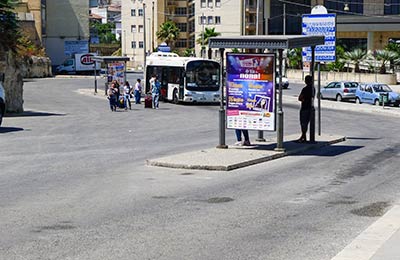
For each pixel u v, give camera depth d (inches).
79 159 755.4
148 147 877.8
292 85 2942.9
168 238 392.2
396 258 342.0
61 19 3907.5
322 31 976.3
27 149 852.6
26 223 427.8
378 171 671.1
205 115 1492.4
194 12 4205.2
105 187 566.6
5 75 1478.8
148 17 4414.4
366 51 3572.8
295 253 361.1
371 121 1421.0
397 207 487.2
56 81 3127.5
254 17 4015.8
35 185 576.4
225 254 358.6
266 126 791.1
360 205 497.4
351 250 362.0
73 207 480.4
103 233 402.6
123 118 1393.9
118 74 1910.7
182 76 1868.8
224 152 770.2
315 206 492.7
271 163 722.8
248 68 789.9
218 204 496.7
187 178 618.2
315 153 815.7
